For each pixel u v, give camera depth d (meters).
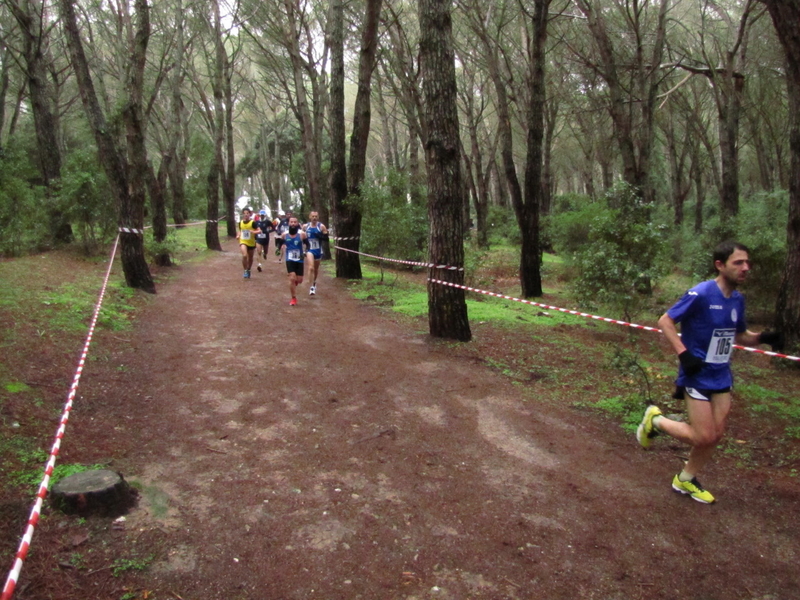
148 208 23.14
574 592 3.19
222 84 22.70
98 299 9.47
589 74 21.56
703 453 4.07
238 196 72.06
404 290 13.67
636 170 14.95
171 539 3.50
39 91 16.58
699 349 3.91
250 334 8.76
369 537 3.63
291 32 20.70
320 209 21.98
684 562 3.48
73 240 16.72
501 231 33.56
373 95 28.77
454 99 8.09
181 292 12.22
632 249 9.41
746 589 3.26
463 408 6.00
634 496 4.25
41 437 4.60
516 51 22.55
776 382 7.65
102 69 22.73
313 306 11.34
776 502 4.19
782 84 23.50
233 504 3.95
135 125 11.60
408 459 4.77
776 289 11.71
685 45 22.70
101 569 3.16
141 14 11.52
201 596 3.04
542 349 8.52
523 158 38.28
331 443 5.03
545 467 4.71
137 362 7.00
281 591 3.11
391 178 16.78
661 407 6.08
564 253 18.00
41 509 3.58
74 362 6.51
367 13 14.01
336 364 7.38
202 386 6.32
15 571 2.60
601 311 10.55
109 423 5.15
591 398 6.43
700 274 13.82
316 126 22.81
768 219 17.17
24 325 7.25
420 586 3.20
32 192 14.85
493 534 3.72
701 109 27.52
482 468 4.66
